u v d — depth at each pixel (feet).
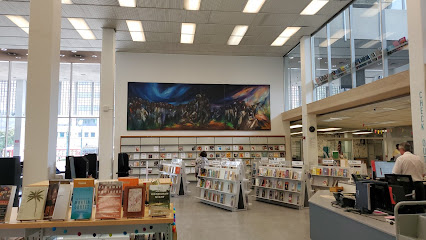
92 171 25.04
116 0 29.40
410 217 9.26
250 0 29.78
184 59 48.03
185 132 47.03
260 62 49.67
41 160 17.44
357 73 30.50
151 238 11.27
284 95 49.67
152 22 35.01
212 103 47.96
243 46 44.42
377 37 27.30
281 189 29.81
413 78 19.80
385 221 11.60
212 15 33.14
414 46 19.75
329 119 41.91
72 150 48.78
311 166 31.94
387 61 26.00
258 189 33.40
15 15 31.96
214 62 48.65
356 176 14.56
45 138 17.61
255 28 37.29
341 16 33.09
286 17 34.06
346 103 29.89
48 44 18.17
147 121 46.29
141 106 46.34
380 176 20.44
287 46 44.68
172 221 9.22
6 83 48.39
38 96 17.81
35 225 8.82
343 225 13.33
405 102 28.02
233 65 49.01
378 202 13.03
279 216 24.91
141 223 9.11
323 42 37.35
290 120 48.67
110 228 9.18
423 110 18.90
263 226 21.57
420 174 17.40
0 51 44.19
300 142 48.49
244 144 47.78
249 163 47.14
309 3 30.78
